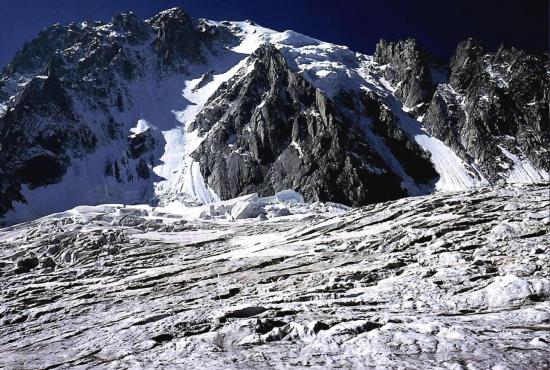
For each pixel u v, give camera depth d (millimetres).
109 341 15695
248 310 16484
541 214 28422
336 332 12898
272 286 23109
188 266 32375
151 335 15258
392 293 18250
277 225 54812
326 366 10625
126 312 21516
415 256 24609
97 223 62375
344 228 39125
